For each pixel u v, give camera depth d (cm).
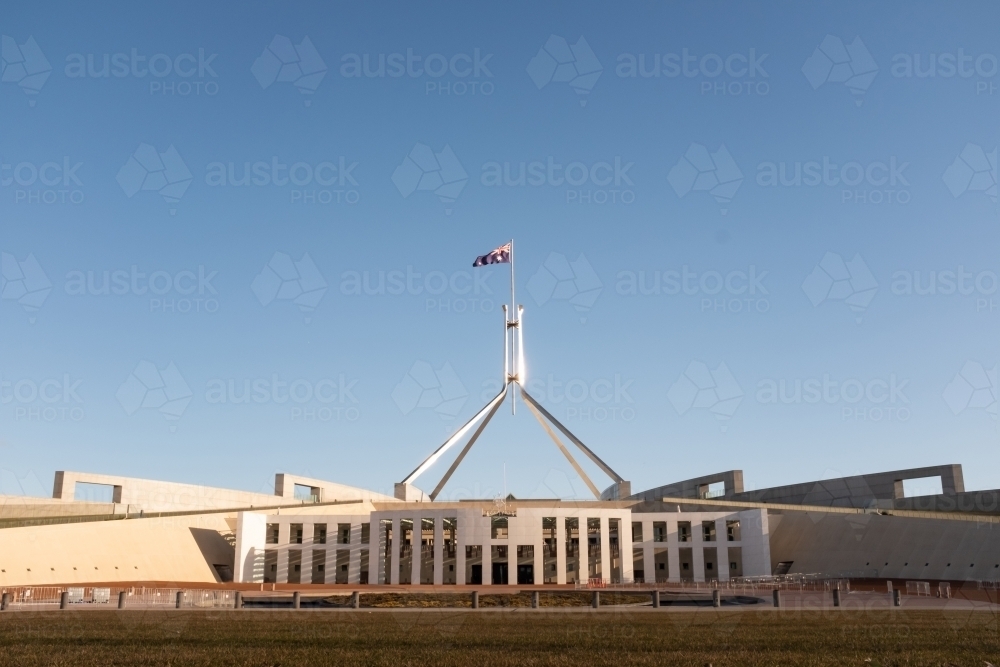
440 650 2697
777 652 2633
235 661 2461
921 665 2375
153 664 2395
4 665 2362
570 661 2453
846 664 2394
